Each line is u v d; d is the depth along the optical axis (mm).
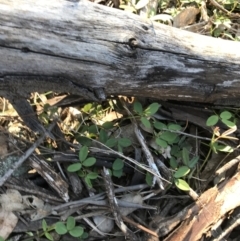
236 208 476
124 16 398
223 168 485
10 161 474
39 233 476
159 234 474
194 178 502
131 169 501
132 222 468
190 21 594
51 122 497
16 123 513
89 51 387
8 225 470
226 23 580
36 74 393
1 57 373
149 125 470
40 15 369
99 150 480
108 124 509
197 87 450
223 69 441
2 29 361
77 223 487
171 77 432
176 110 515
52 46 376
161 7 611
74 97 508
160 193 495
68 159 485
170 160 492
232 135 512
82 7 385
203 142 521
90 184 464
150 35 407
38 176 495
